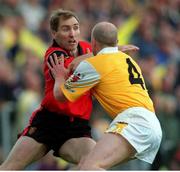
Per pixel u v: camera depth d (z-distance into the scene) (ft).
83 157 69.67
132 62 69.36
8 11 140.87
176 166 118.73
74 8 153.07
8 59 129.29
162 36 161.99
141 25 157.17
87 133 72.33
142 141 65.98
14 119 109.60
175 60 159.43
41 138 71.36
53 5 151.23
